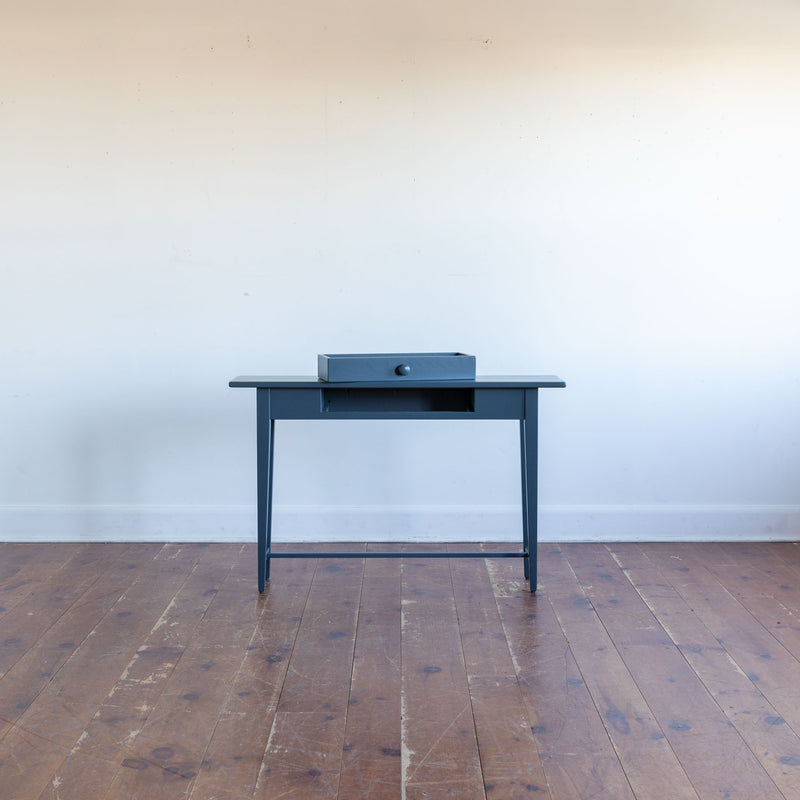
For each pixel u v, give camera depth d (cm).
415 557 394
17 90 414
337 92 414
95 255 423
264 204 420
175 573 389
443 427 434
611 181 419
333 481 438
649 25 411
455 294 425
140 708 262
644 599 357
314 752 238
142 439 435
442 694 272
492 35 412
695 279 424
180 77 413
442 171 419
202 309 427
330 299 426
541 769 229
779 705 264
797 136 416
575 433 435
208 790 219
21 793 217
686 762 232
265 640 314
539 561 408
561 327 427
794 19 409
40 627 326
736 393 431
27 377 431
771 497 438
